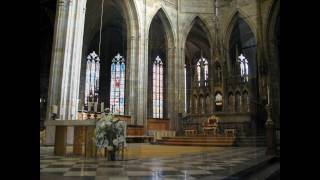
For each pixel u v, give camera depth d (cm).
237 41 3984
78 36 1969
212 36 3594
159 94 4288
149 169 713
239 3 3566
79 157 1042
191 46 4544
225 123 2959
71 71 1898
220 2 3700
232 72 3459
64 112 1833
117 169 702
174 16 3428
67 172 627
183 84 3338
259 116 3025
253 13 3456
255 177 718
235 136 2541
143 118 2753
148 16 3036
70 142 1491
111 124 958
